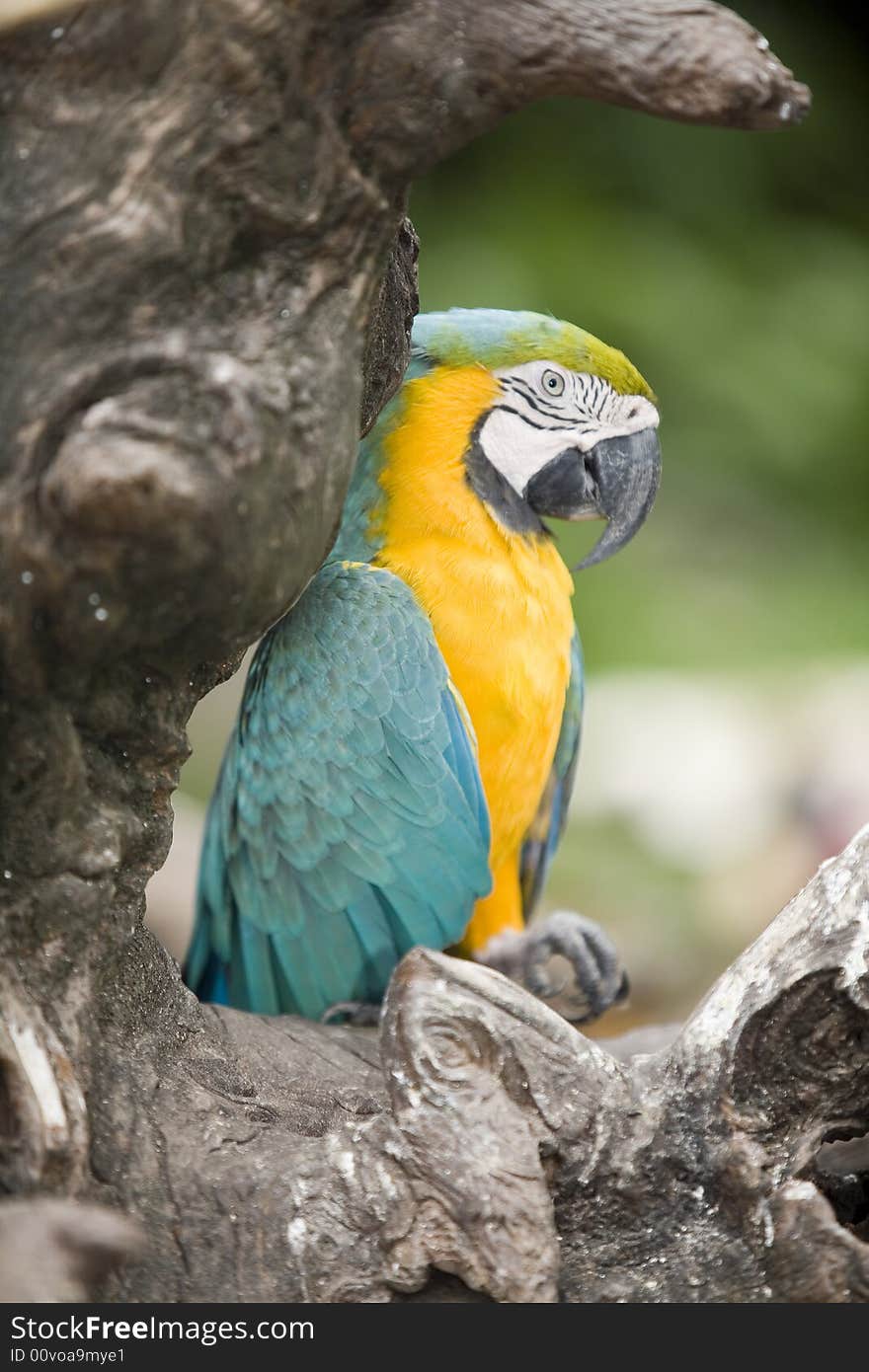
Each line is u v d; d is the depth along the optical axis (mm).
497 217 7676
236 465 1211
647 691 6797
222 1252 1438
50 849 1385
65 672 1303
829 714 6156
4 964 1383
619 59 1232
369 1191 1442
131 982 1569
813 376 8125
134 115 1239
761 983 1521
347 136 1289
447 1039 1481
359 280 1356
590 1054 1534
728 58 1218
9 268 1241
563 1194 1502
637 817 5812
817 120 8617
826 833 5273
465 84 1273
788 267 8344
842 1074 1509
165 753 1469
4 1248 1157
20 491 1210
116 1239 1188
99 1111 1466
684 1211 1507
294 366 1287
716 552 8227
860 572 8242
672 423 8133
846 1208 1596
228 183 1264
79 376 1217
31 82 1248
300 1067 1749
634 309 7660
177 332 1256
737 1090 1517
